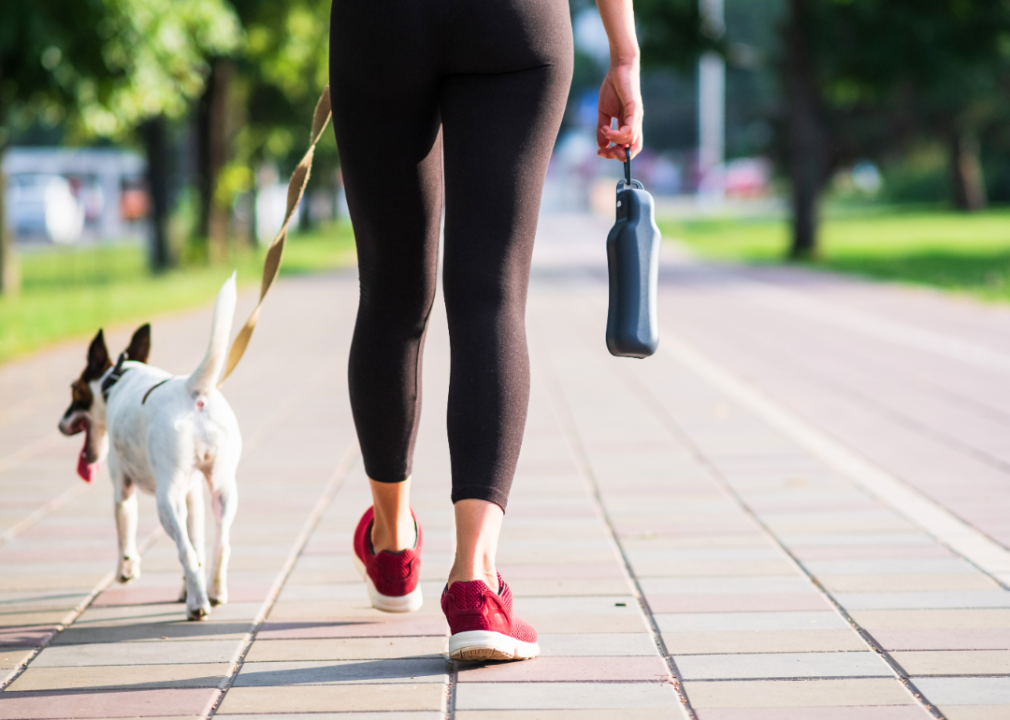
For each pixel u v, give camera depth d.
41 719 3.87
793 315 21.23
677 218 84.38
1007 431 9.95
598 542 6.34
